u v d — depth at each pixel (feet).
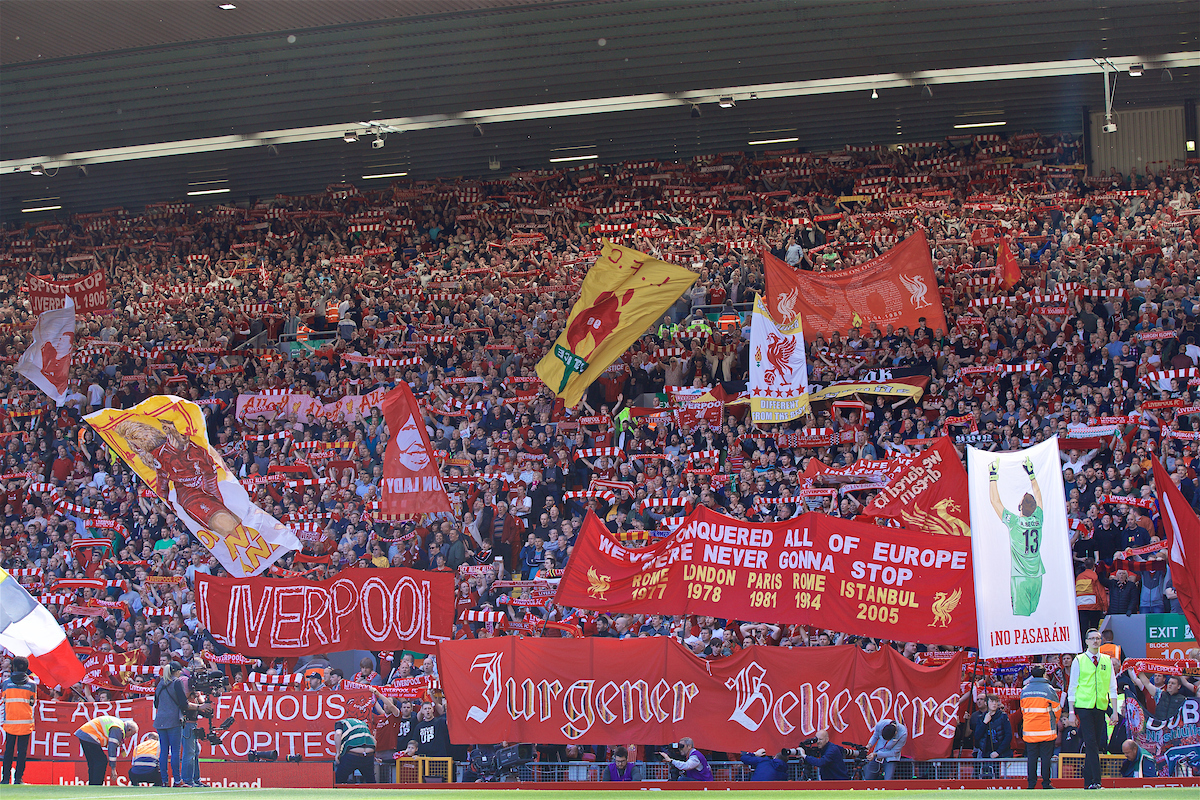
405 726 58.03
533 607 66.85
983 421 75.36
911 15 113.80
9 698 55.06
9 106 131.03
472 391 91.91
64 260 149.59
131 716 58.44
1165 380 74.74
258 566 67.36
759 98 133.59
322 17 114.32
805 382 77.20
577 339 83.82
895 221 114.73
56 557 79.30
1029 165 131.54
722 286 103.55
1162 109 134.31
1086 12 113.39
